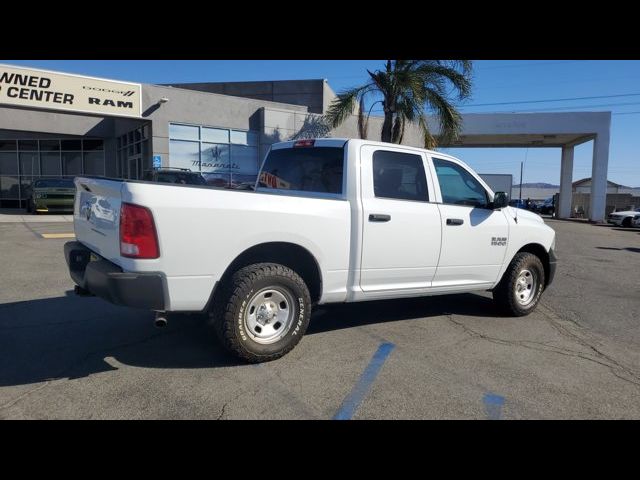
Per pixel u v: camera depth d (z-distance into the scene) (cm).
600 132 3269
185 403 363
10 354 451
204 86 3022
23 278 756
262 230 426
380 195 503
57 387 385
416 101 1712
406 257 516
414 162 536
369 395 386
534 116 3247
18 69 1706
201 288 405
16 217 1853
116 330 522
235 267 442
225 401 368
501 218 600
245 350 426
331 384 404
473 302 708
